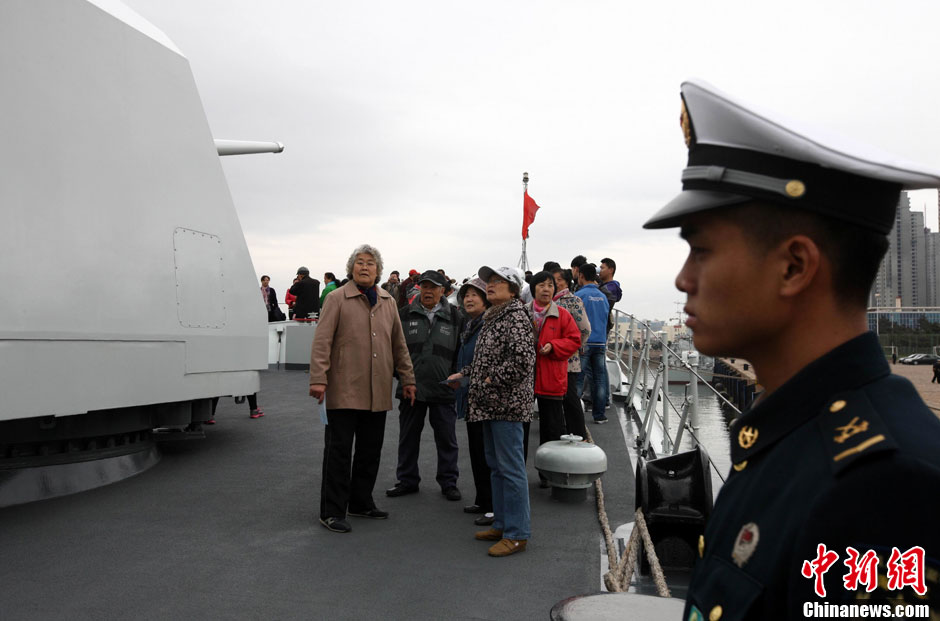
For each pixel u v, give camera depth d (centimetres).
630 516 512
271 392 1155
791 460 74
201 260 644
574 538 461
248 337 703
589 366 879
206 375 644
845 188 75
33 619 323
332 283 1585
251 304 711
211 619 326
